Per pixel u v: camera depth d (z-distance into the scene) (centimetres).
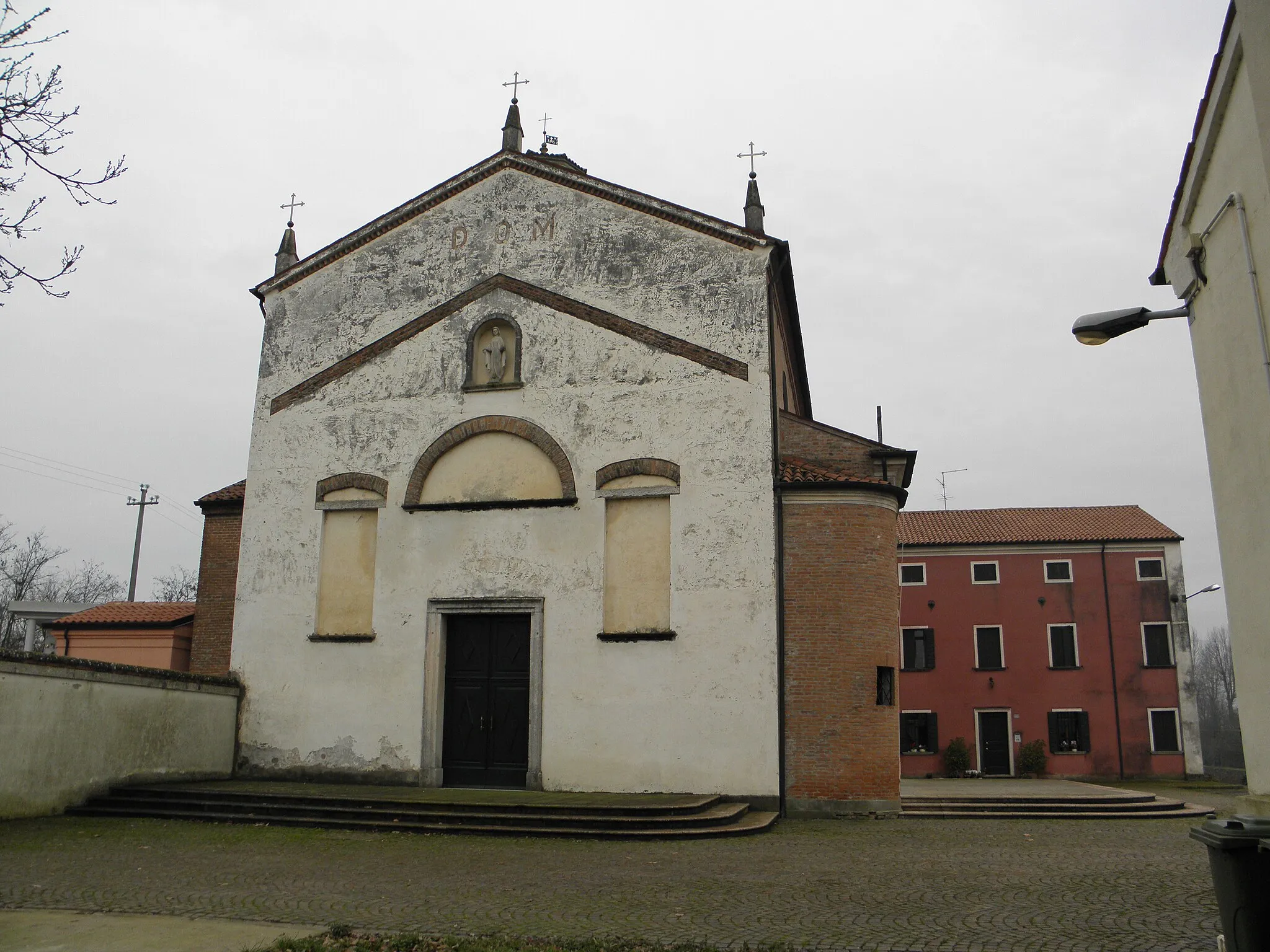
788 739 2075
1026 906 1145
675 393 2269
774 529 2150
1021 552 5059
